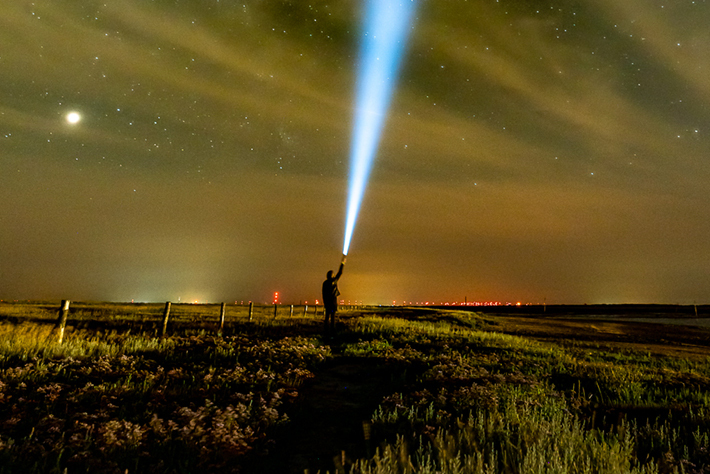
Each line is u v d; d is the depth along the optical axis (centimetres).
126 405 594
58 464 375
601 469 400
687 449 491
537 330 2752
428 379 855
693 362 1487
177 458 437
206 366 884
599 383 898
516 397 689
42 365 766
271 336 1435
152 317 1998
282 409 631
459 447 450
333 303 1527
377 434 529
